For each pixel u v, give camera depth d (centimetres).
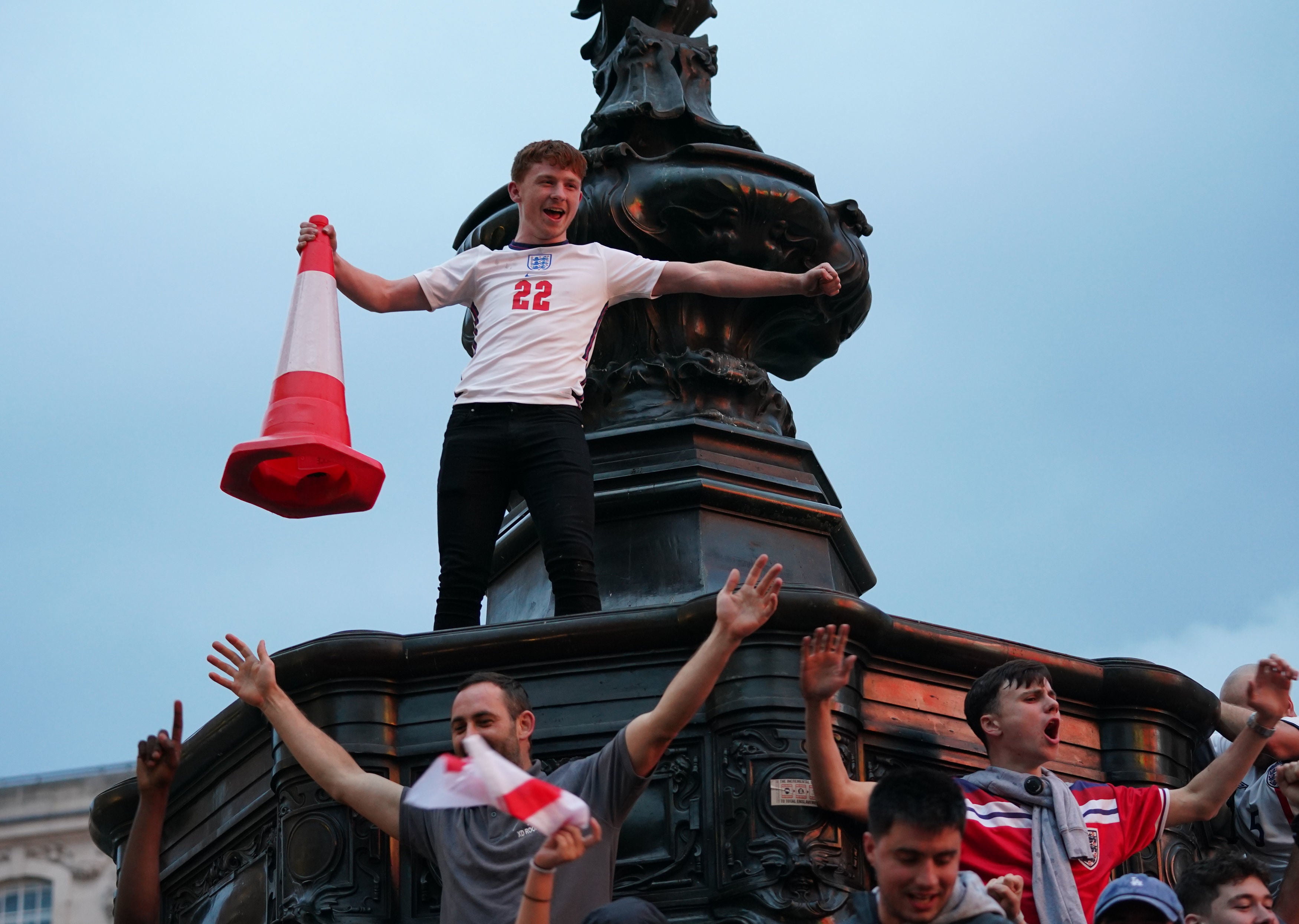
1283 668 643
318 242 707
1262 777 752
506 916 529
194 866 749
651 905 462
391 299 725
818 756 599
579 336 720
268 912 671
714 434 817
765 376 859
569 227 830
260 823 702
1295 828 673
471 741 402
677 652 653
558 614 684
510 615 830
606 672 656
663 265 731
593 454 818
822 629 601
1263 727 641
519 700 560
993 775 618
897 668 679
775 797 618
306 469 654
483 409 710
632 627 652
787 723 630
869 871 626
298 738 616
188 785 759
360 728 655
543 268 729
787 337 892
